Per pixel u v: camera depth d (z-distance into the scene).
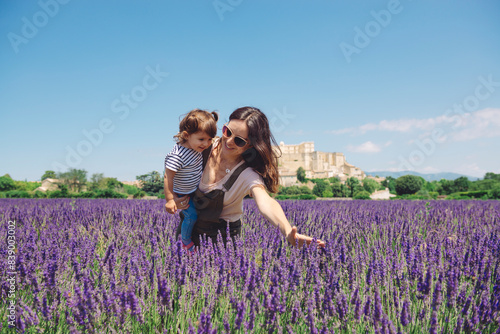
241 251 1.94
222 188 2.22
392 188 108.38
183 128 2.28
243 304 1.38
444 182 74.62
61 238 2.79
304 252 1.90
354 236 3.28
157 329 1.55
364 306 1.47
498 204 9.98
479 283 1.86
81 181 44.56
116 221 4.61
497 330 1.48
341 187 81.44
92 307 1.42
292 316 1.46
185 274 1.72
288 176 115.50
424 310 1.59
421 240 3.07
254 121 2.09
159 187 51.72
